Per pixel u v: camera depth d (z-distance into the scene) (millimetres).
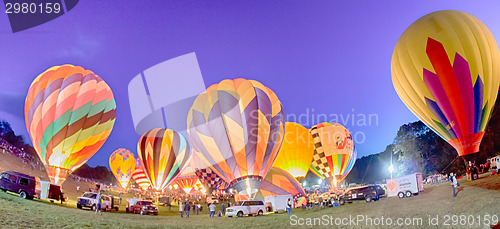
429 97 23312
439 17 23688
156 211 27625
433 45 22688
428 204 19094
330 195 33812
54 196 23828
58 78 26500
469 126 22547
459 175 41031
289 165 38094
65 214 17688
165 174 39750
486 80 21953
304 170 38500
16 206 16562
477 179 27484
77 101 26312
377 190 26641
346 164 40281
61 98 25766
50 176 25719
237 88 26875
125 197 47969
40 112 25312
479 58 21875
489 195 18156
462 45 22047
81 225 14641
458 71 22000
